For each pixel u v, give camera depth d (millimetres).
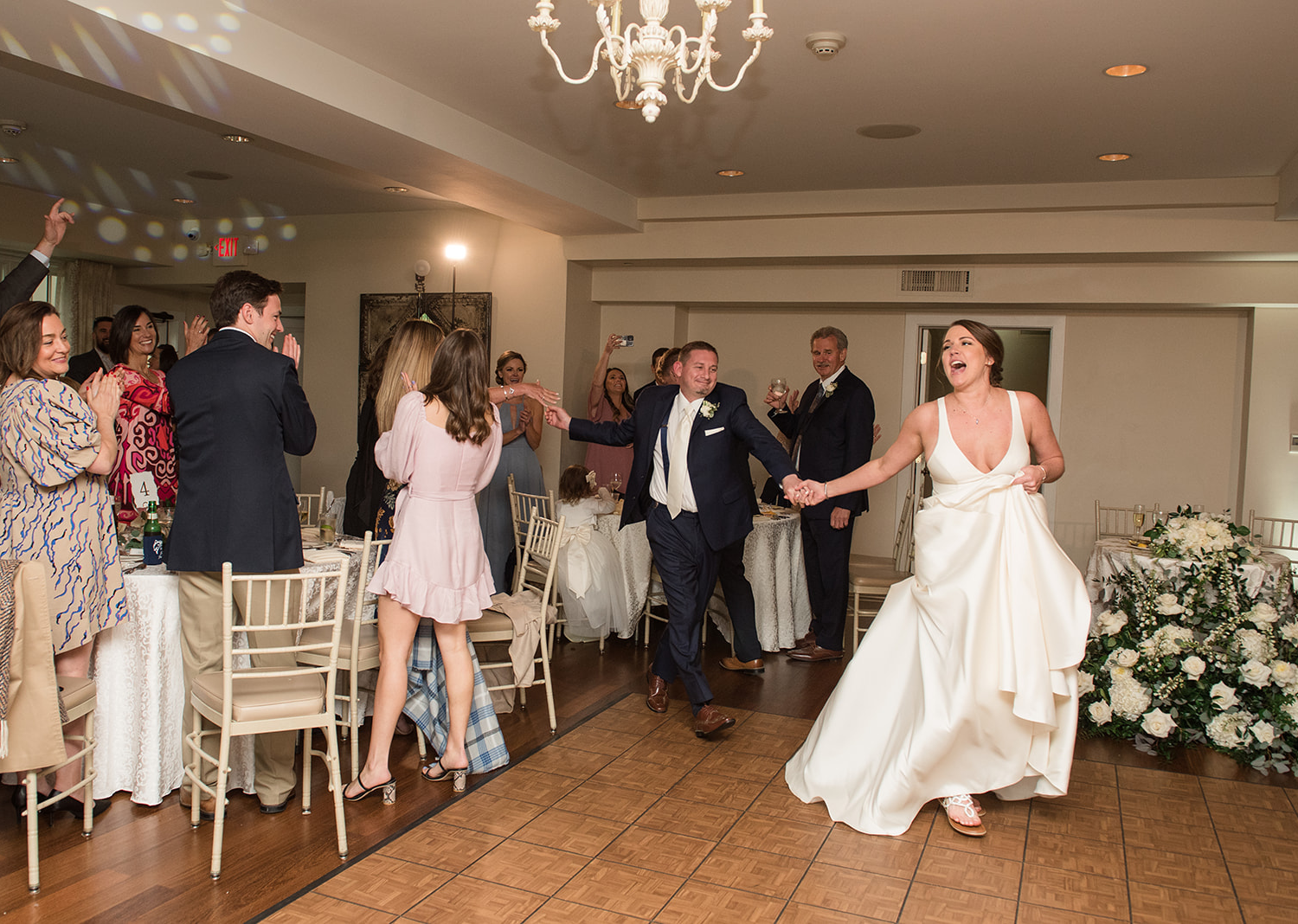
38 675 2617
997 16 3568
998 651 3041
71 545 2912
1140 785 3639
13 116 5453
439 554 3162
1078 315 7070
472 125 5062
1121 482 7016
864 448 5176
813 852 2984
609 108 4848
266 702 2805
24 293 3904
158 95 4086
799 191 6512
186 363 3061
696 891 2721
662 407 4102
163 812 3164
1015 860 2969
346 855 2879
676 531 3979
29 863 2623
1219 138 4938
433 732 3574
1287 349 6320
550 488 7434
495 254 7535
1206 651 4062
